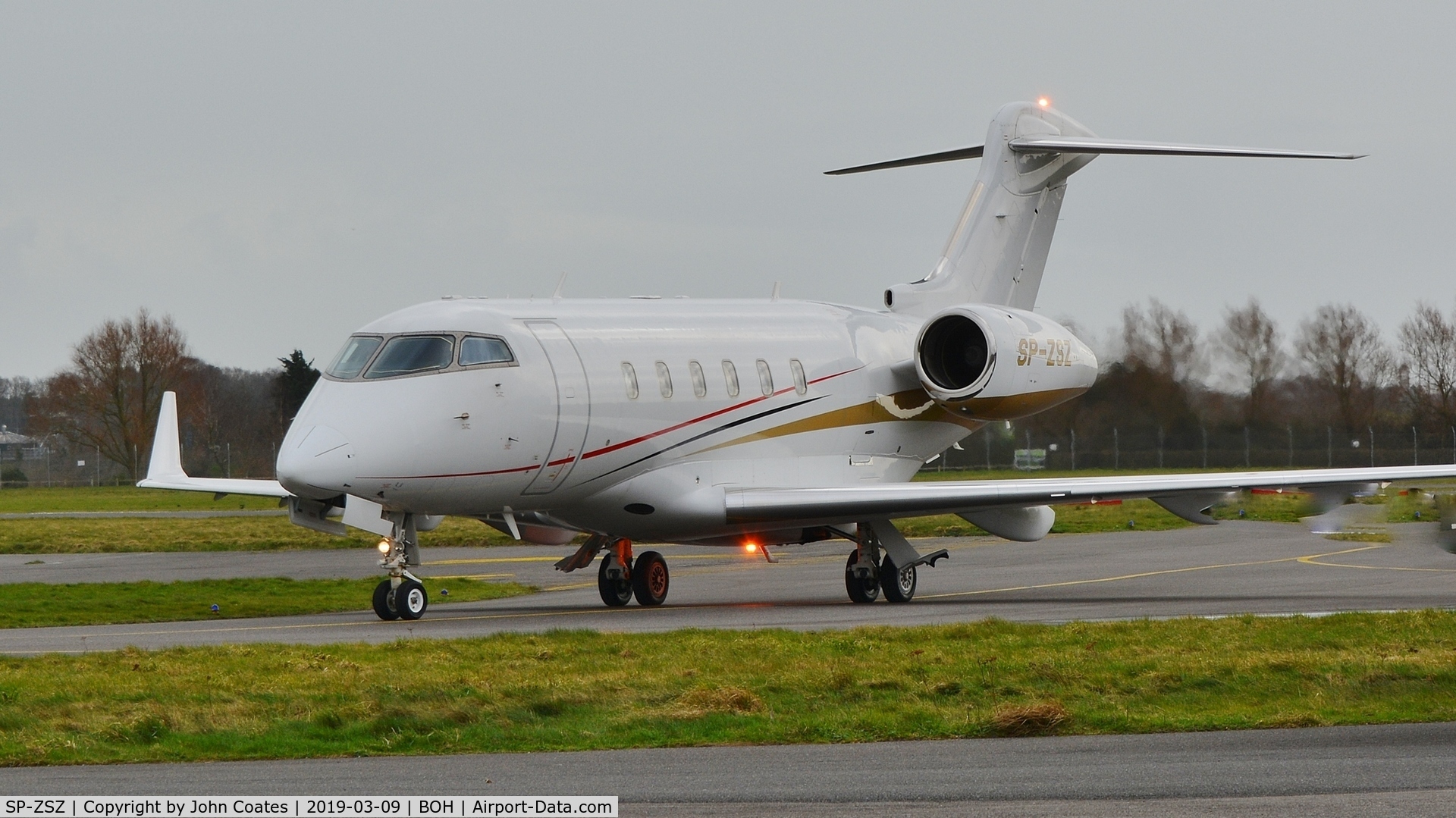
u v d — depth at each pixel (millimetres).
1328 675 50969
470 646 61875
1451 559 116625
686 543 94312
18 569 126188
